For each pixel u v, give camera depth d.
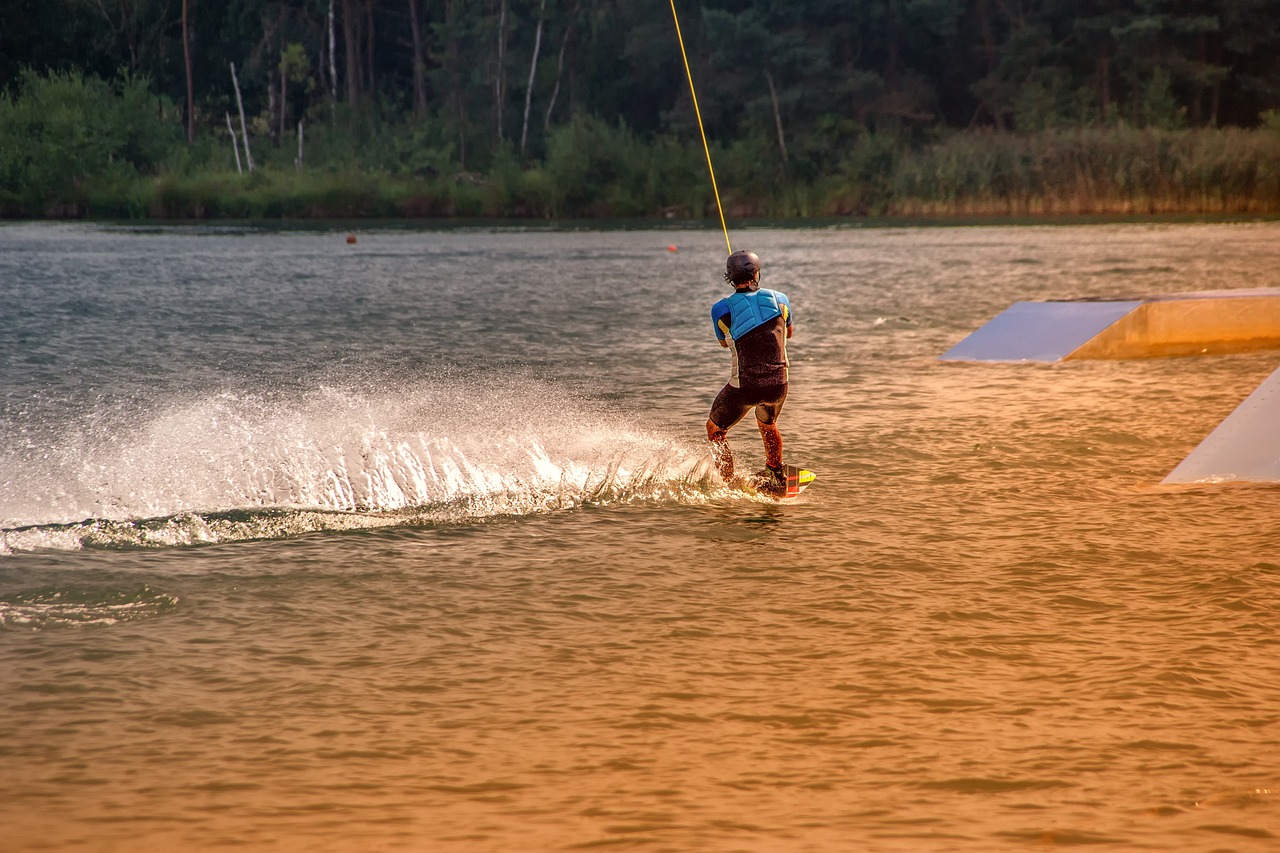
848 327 72.25
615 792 15.05
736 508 29.91
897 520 28.58
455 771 15.68
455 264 131.62
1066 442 37.91
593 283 108.31
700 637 20.59
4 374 52.72
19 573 24.55
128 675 19.03
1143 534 27.02
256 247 160.88
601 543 26.69
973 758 15.95
